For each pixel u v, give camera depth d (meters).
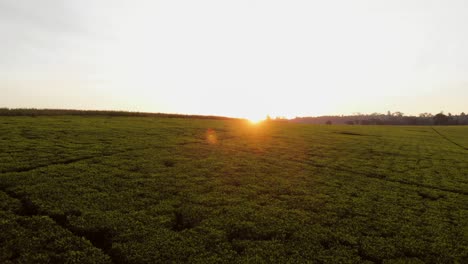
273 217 20.20
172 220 18.94
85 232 16.83
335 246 17.12
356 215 21.39
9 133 39.09
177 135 50.28
